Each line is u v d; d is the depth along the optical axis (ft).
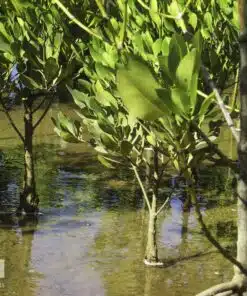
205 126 19.56
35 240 29.48
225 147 48.62
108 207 34.94
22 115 57.93
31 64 30.53
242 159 7.19
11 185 38.52
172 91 7.53
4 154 46.29
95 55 19.15
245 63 6.94
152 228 26.86
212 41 23.03
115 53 17.98
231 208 35.32
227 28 22.57
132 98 7.35
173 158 21.07
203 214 34.27
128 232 31.07
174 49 7.95
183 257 27.91
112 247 28.89
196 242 29.89
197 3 20.63
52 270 25.98
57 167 43.24
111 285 24.61
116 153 24.47
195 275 25.98
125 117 22.43
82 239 29.78
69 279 25.08
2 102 31.99
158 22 16.51
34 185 33.27
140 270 26.30
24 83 28.66
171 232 31.30
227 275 25.95
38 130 54.75
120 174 41.68
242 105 7.06
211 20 20.76
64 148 48.80
